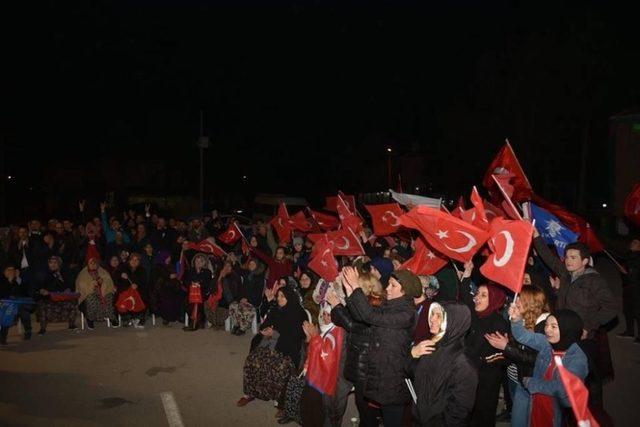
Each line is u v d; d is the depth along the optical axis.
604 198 35.72
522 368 5.09
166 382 8.41
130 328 12.18
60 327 12.33
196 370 9.02
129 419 6.97
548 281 7.12
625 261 10.70
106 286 12.17
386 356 5.14
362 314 5.14
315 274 10.55
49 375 8.74
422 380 4.66
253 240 13.23
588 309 5.82
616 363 9.18
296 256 12.38
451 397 4.54
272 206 28.75
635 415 6.90
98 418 7.00
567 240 8.41
